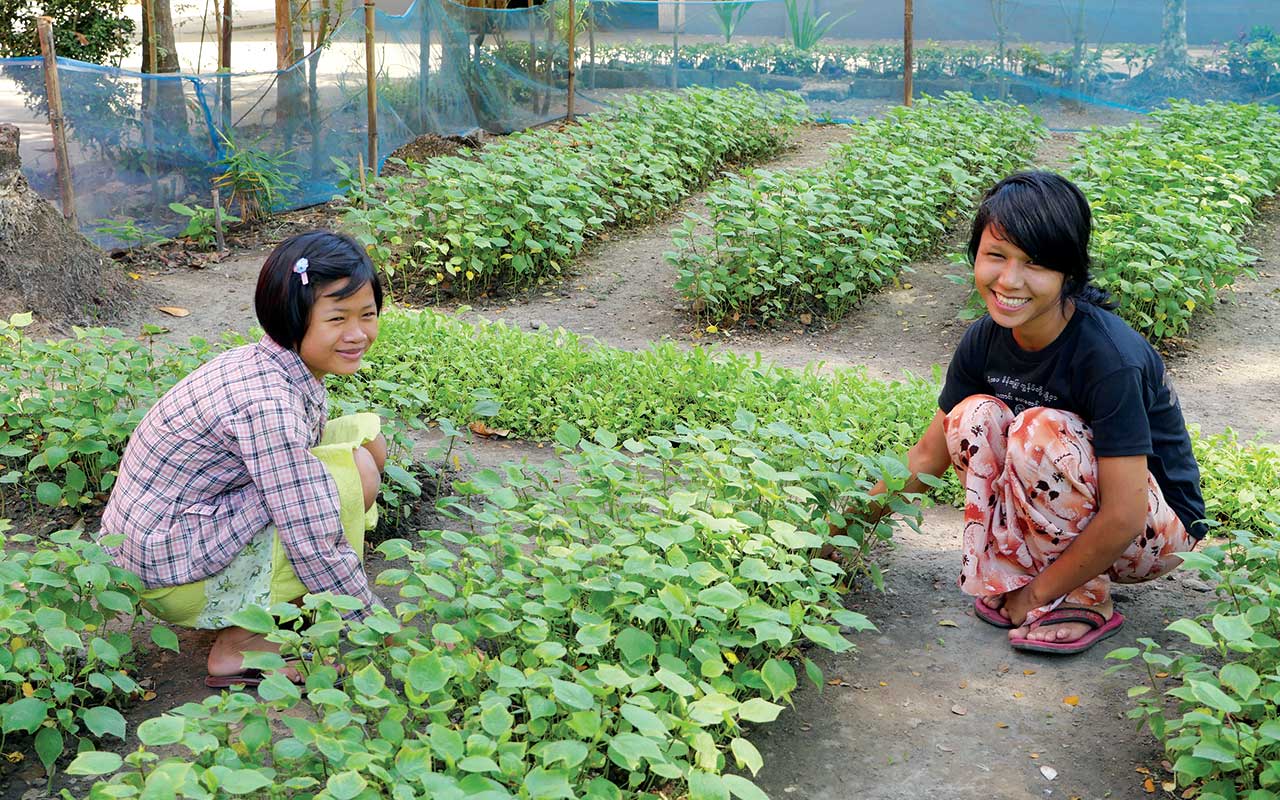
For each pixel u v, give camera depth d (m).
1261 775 2.34
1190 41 12.96
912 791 2.78
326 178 9.71
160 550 3.03
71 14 11.08
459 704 2.88
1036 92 12.73
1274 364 6.56
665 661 2.73
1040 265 3.05
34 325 6.61
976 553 3.47
